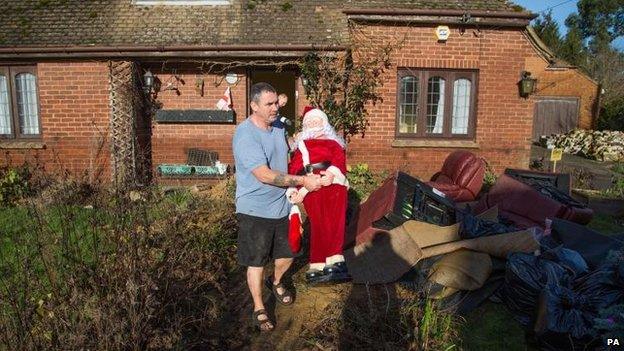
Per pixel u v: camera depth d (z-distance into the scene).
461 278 4.13
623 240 4.96
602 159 16.34
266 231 3.61
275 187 3.55
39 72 9.39
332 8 10.17
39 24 9.85
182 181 9.28
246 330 3.69
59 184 4.56
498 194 6.39
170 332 3.30
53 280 3.36
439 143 9.73
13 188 7.24
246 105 9.91
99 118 9.48
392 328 3.50
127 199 4.01
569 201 6.08
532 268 3.91
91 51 9.12
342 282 4.55
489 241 4.32
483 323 3.83
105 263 3.40
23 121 9.94
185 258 4.20
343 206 4.06
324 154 3.92
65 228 3.92
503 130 9.82
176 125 9.91
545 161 14.23
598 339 3.19
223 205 5.84
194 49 9.12
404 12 9.12
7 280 3.49
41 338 2.94
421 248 4.53
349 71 9.38
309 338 3.56
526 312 3.84
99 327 2.93
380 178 9.12
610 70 32.12
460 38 9.53
